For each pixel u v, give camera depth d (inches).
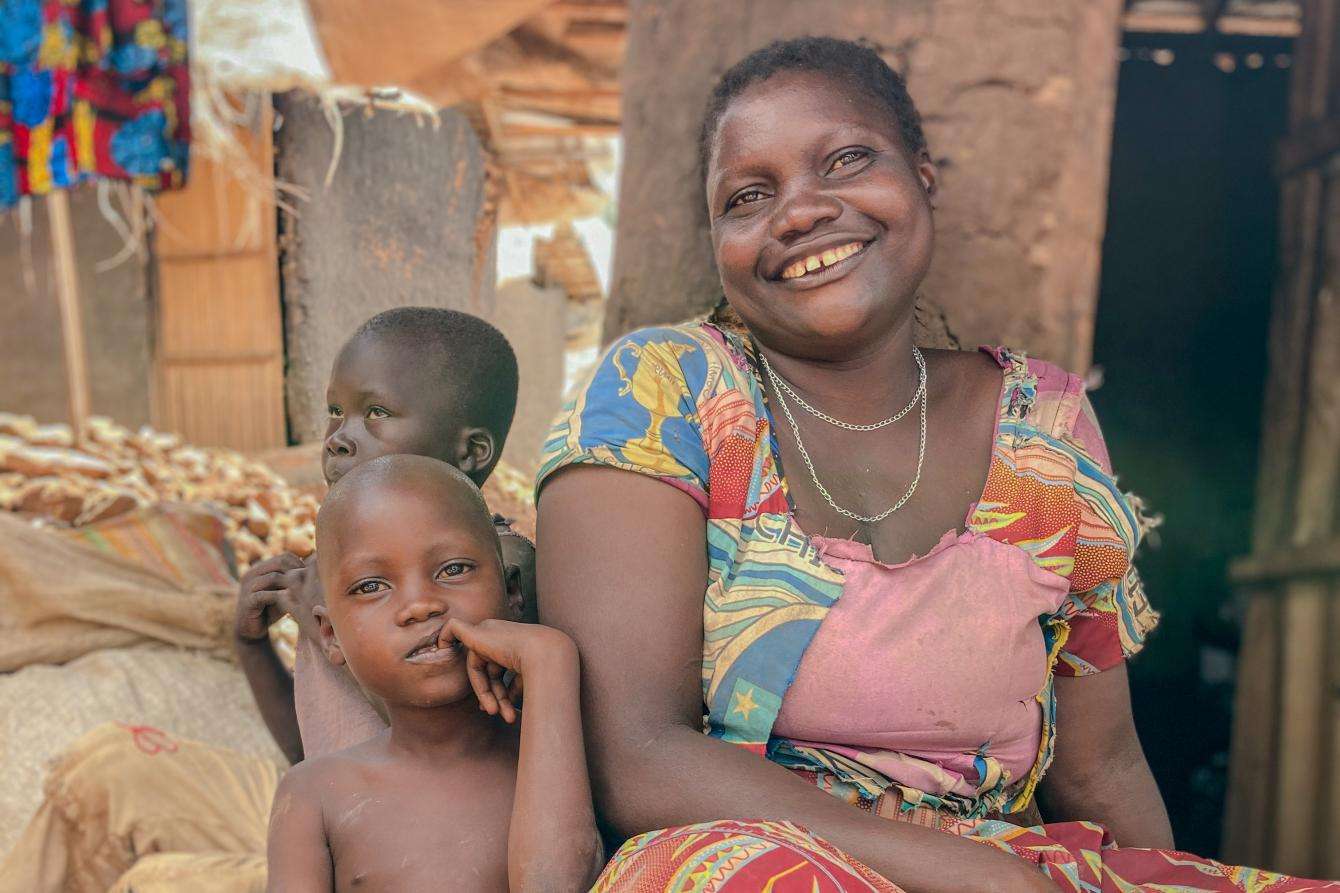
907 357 71.3
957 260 115.7
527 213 300.0
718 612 62.4
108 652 131.3
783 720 63.0
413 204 165.8
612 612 60.3
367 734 69.9
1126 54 369.7
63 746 116.6
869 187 66.0
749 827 49.3
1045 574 65.5
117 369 280.7
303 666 72.6
